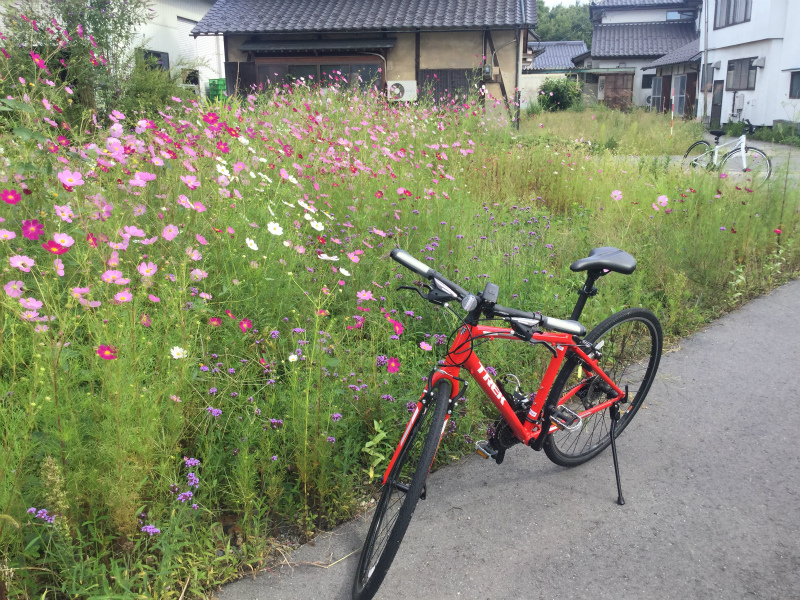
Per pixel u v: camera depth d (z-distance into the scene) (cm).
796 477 307
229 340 313
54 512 210
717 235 568
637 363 372
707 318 509
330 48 1745
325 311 290
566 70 3678
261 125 612
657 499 291
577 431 314
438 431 222
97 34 1032
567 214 740
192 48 2025
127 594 199
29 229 250
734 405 376
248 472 247
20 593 202
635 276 507
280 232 367
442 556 252
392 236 466
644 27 3728
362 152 603
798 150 1138
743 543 262
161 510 238
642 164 880
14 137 362
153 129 463
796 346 457
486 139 941
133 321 243
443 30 1727
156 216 363
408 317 396
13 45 753
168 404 253
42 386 226
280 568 242
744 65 2442
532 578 242
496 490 296
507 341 382
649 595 234
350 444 289
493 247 512
